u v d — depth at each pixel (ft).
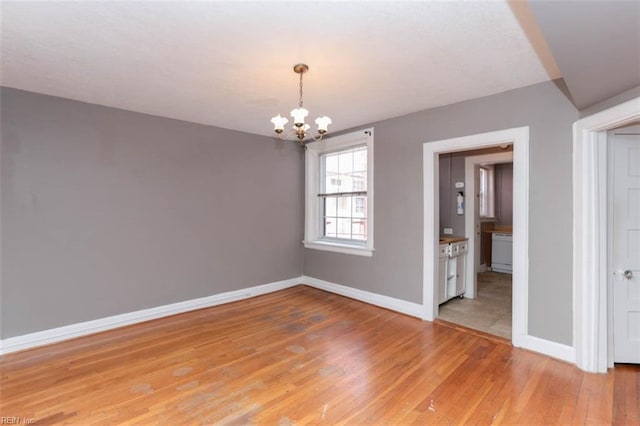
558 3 4.00
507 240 19.69
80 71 8.07
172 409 6.44
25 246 9.30
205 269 13.20
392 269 12.52
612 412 6.27
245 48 6.94
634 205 7.88
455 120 10.51
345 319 11.62
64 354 8.90
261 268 15.15
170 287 12.22
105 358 8.65
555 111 8.48
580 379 7.47
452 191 15.39
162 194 12.00
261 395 6.91
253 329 10.71
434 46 6.85
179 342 9.70
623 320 7.97
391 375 7.72
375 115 12.01
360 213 14.82
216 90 9.39
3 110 8.98
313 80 8.68
